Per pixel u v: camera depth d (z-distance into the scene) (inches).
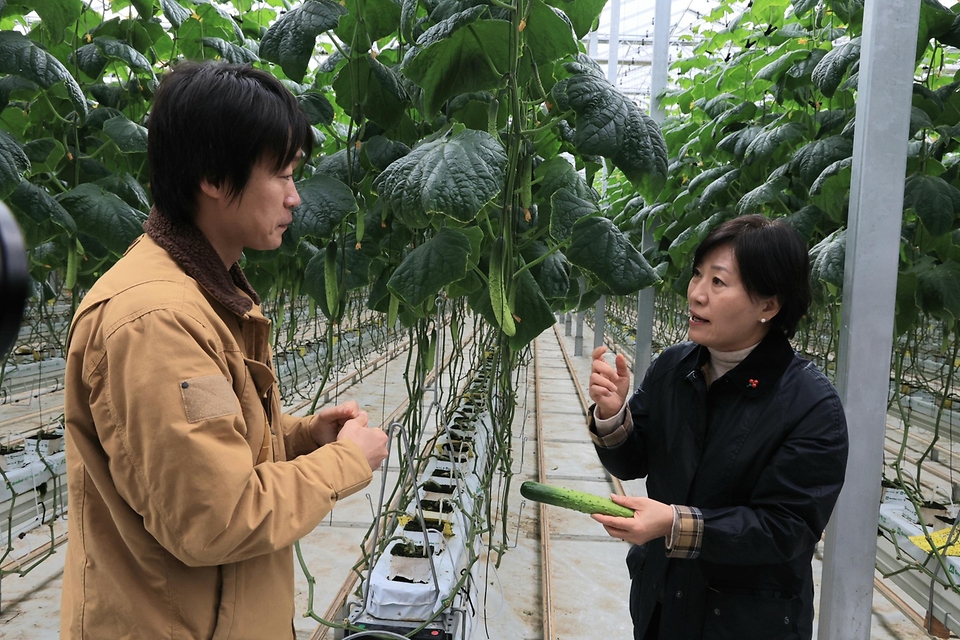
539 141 73.3
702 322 49.8
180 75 33.7
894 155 60.4
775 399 48.3
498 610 103.2
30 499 119.7
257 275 115.6
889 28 59.1
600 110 53.1
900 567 108.2
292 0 121.3
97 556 34.6
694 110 141.7
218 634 35.7
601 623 100.8
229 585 36.0
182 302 32.5
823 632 66.8
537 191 73.2
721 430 50.3
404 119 73.5
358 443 39.1
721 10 142.6
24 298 11.2
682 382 54.4
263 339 39.0
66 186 89.0
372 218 72.5
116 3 96.2
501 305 57.3
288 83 98.4
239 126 32.9
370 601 73.0
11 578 104.7
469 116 68.3
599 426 56.4
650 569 54.8
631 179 53.7
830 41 99.3
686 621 51.4
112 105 92.8
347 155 68.2
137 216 80.0
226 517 30.6
